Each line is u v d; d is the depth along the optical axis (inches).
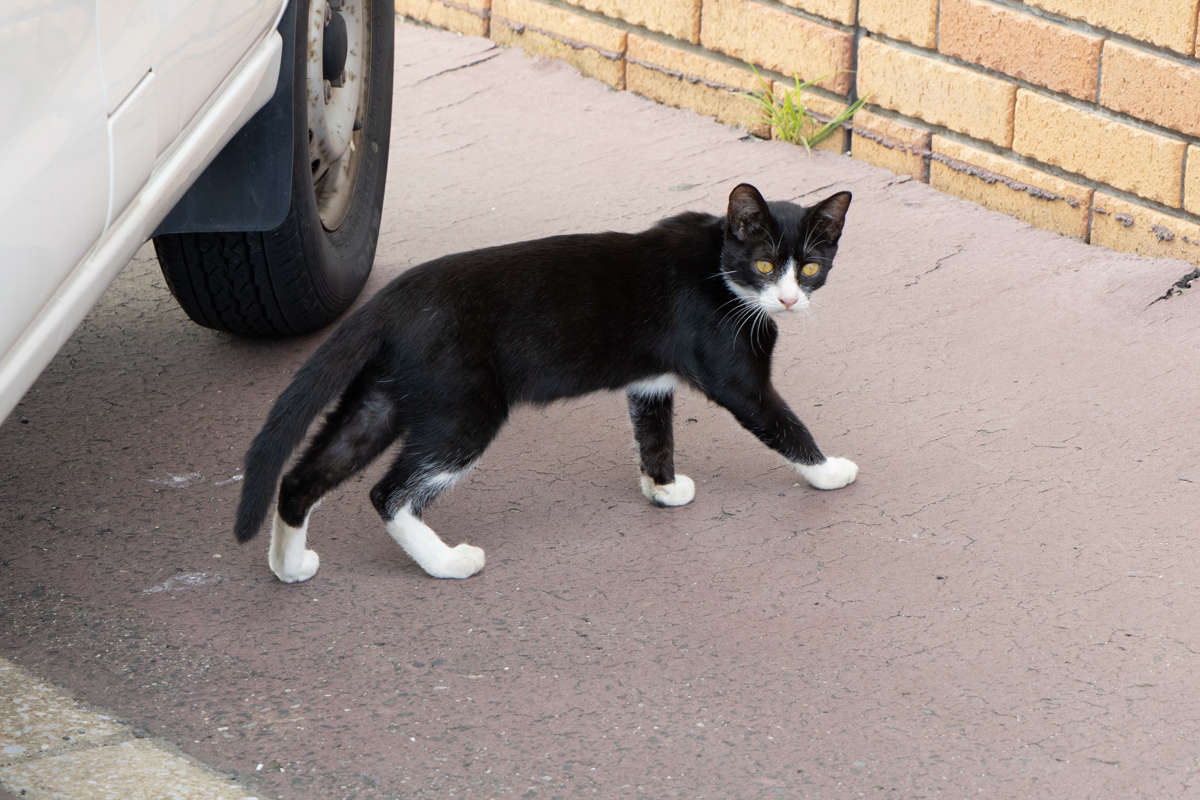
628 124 253.9
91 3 94.7
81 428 157.9
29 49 84.9
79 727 107.3
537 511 143.5
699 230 139.3
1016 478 144.2
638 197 220.7
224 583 129.3
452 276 127.1
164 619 123.3
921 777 100.3
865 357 172.6
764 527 138.5
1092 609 121.1
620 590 127.6
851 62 226.8
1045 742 103.9
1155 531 132.8
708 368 138.9
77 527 138.0
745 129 247.3
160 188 114.3
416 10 313.6
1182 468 143.5
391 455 152.6
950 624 119.9
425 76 282.2
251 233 160.6
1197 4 175.2
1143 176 189.5
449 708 110.1
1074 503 138.6
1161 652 114.5
